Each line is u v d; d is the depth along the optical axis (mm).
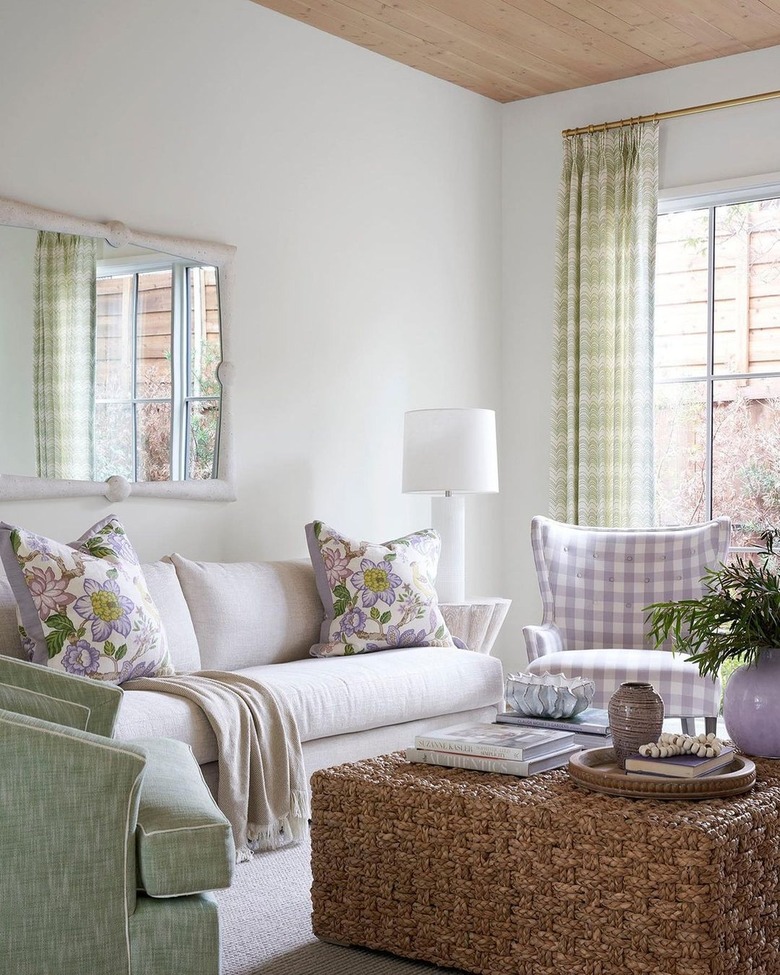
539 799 2324
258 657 4027
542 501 5902
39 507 3885
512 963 2301
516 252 5977
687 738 2480
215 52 4520
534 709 2996
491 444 4836
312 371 4961
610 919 2160
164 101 4324
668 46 5160
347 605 4137
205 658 3879
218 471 4516
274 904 2904
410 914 2463
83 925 1789
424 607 4262
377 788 2518
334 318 5066
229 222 4586
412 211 5473
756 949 2193
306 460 4934
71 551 3352
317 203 4977
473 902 2363
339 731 3578
